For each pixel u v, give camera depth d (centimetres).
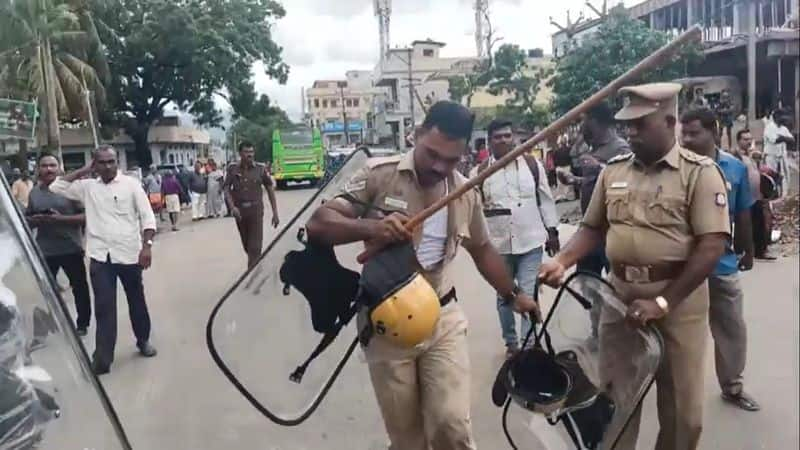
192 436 403
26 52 1991
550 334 283
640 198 271
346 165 278
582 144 503
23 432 184
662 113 262
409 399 276
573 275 282
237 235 1408
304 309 288
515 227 471
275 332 293
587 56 1675
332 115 7856
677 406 282
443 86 4403
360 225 259
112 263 526
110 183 527
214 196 1962
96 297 520
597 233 299
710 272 260
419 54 5203
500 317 497
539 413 271
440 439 272
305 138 3234
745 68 1470
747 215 388
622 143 441
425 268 272
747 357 451
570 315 281
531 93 2534
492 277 294
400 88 4844
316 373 300
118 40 2888
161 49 3002
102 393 212
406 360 270
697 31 236
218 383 488
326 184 279
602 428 271
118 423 211
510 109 2514
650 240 270
